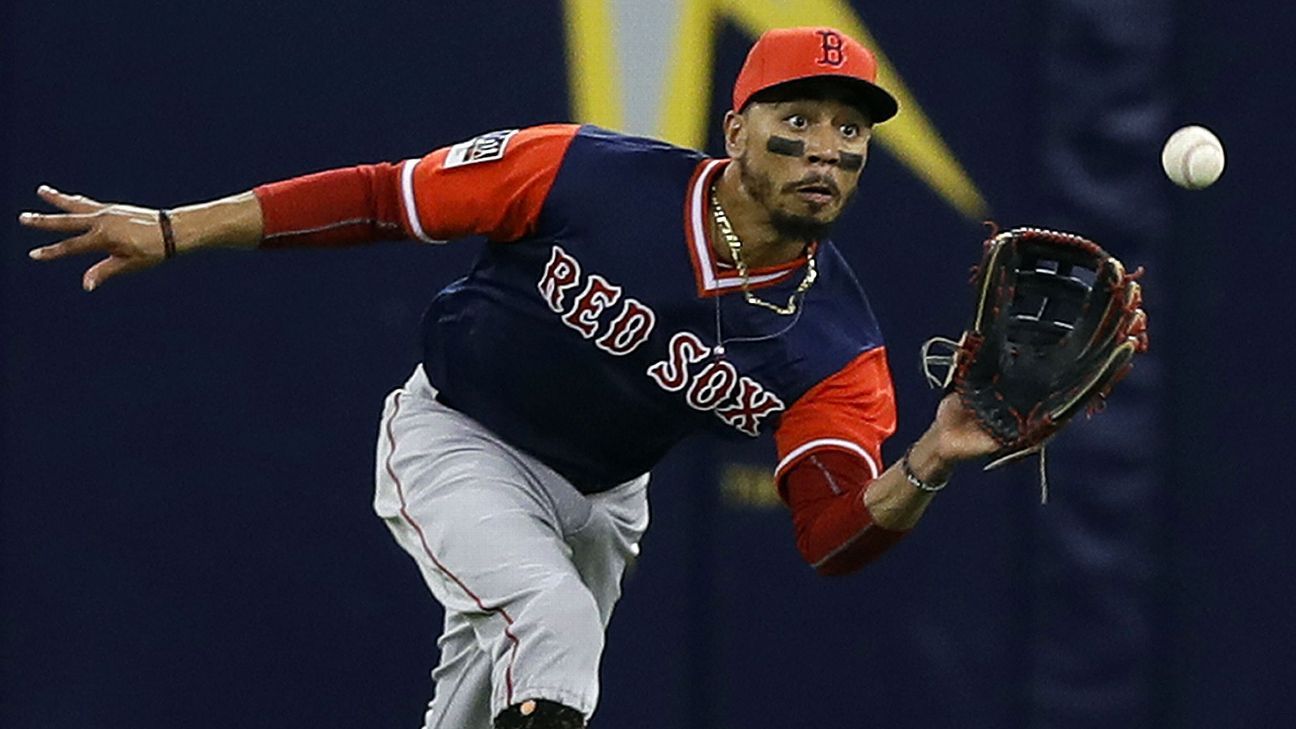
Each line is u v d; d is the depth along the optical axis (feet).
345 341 64.08
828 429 43.75
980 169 65.46
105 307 63.62
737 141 43.29
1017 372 39.45
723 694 64.85
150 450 63.62
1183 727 65.67
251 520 63.93
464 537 45.03
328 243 44.75
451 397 47.70
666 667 64.69
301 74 63.62
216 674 63.77
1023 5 65.46
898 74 65.36
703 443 64.95
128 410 63.62
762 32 64.44
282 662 63.98
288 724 63.98
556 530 47.70
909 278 65.46
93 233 42.78
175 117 63.36
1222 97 65.36
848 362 43.93
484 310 45.78
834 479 43.19
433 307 47.52
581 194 43.70
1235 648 65.67
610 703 64.49
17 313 63.31
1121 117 65.16
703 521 65.00
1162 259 65.46
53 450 63.36
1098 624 65.46
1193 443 65.82
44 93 63.16
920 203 65.46
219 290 63.87
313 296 64.13
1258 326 65.51
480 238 64.44
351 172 44.78
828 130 42.34
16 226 63.16
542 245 44.32
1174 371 65.72
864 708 65.31
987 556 65.57
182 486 63.72
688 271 43.45
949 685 65.36
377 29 63.77
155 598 63.62
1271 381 65.62
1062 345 39.29
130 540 63.57
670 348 43.96
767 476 64.95
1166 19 65.16
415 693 64.28
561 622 42.91
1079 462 65.51
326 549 64.08
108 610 63.46
